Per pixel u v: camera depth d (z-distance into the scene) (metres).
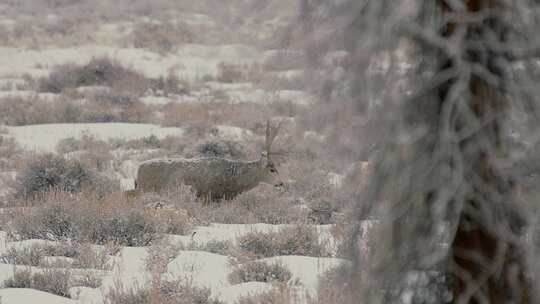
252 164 52.50
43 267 36.47
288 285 31.28
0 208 51.00
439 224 9.09
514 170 8.62
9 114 94.75
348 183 9.75
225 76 125.88
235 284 34.31
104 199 48.69
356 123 9.24
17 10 197.25
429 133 9.05
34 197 53.28
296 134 9.41
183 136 85.50
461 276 8.94
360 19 9.05
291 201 52.03
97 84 122.31
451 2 8.68
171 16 164.75
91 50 152.50
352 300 10.02
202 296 30.95
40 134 85.75
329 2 9.09
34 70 134.75
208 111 97.69
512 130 8.70
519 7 8.67
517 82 8.64
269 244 40.00
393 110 9.08
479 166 8.71
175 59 144.50
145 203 48.59
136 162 70.25
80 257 37.59
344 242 10.14
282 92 9.16
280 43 8.91
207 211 48.59
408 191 9.00
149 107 105.19
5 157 71.62
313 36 9.02
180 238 43.00
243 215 48.69
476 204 8.78
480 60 8.74
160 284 31.45
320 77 9.15
